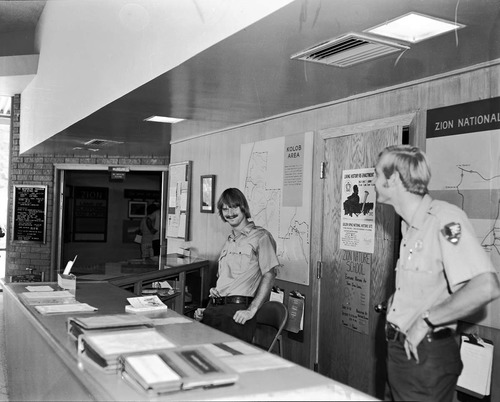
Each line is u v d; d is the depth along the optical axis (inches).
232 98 159.3
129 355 73.0
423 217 75.5
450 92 123.0
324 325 159.8
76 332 91.8
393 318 76.5
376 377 132.5
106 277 167.0
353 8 88.4
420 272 74.2
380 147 140.2
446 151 122.2
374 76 130.0
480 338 112.1
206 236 234.8
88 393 77.9
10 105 371.6
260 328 184.5
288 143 178.5
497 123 111.2
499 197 109.7
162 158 324.2
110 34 169.3
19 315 134.0
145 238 367.2
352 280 149.3
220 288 140.3
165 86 145.2
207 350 77.3
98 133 237.8
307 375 73.0
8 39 279.3
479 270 69.9
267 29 98.5
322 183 162.7
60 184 340.5
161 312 116.6
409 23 95.4
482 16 91.5
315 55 113.4
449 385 73.0
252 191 197.8
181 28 121.8
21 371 130.6
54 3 242.8
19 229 338.0
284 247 177.5
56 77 237.5
